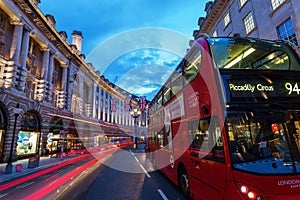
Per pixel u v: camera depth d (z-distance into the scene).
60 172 11.10
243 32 17.38
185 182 5.69
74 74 32.28
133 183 7.65
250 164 3.23
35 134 21.88
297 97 3.85
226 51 4.54
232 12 19.25
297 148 3.32
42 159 18.81
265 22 14.62
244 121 3.52
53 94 27.48
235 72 3.99
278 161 3.24
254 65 4.86
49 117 23.83
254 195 2.94
